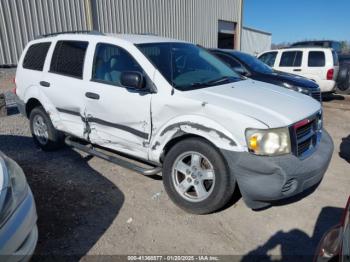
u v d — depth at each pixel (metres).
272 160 2.90
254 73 7.38
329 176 4.39
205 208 3.30
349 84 10.29
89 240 3.01
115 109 3.86
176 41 4.51
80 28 12.31
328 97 11.12
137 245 2.95
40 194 3.82
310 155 3.23
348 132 6.66
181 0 16.47
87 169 4.55
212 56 4.72
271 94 3.69
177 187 3.49
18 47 10.85
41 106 5.14
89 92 4.12
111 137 4.04
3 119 7.48
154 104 3.50
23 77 5.27
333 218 3.38
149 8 14.77
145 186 4.04
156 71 3.60
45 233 3.09
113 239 3.02
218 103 3.19
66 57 4.61
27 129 6.65
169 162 3.50
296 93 4.02
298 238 3.06
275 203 3.64
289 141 2.99
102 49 4.15
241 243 2.99
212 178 3.24
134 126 3.75
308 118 3.27
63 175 4.35
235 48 21.95
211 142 3.20
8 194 2.36
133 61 3.80
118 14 13.49
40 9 11.13
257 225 3.25
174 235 3.09
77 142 4.79
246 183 3.01
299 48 10.45
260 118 2.99
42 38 5.14
